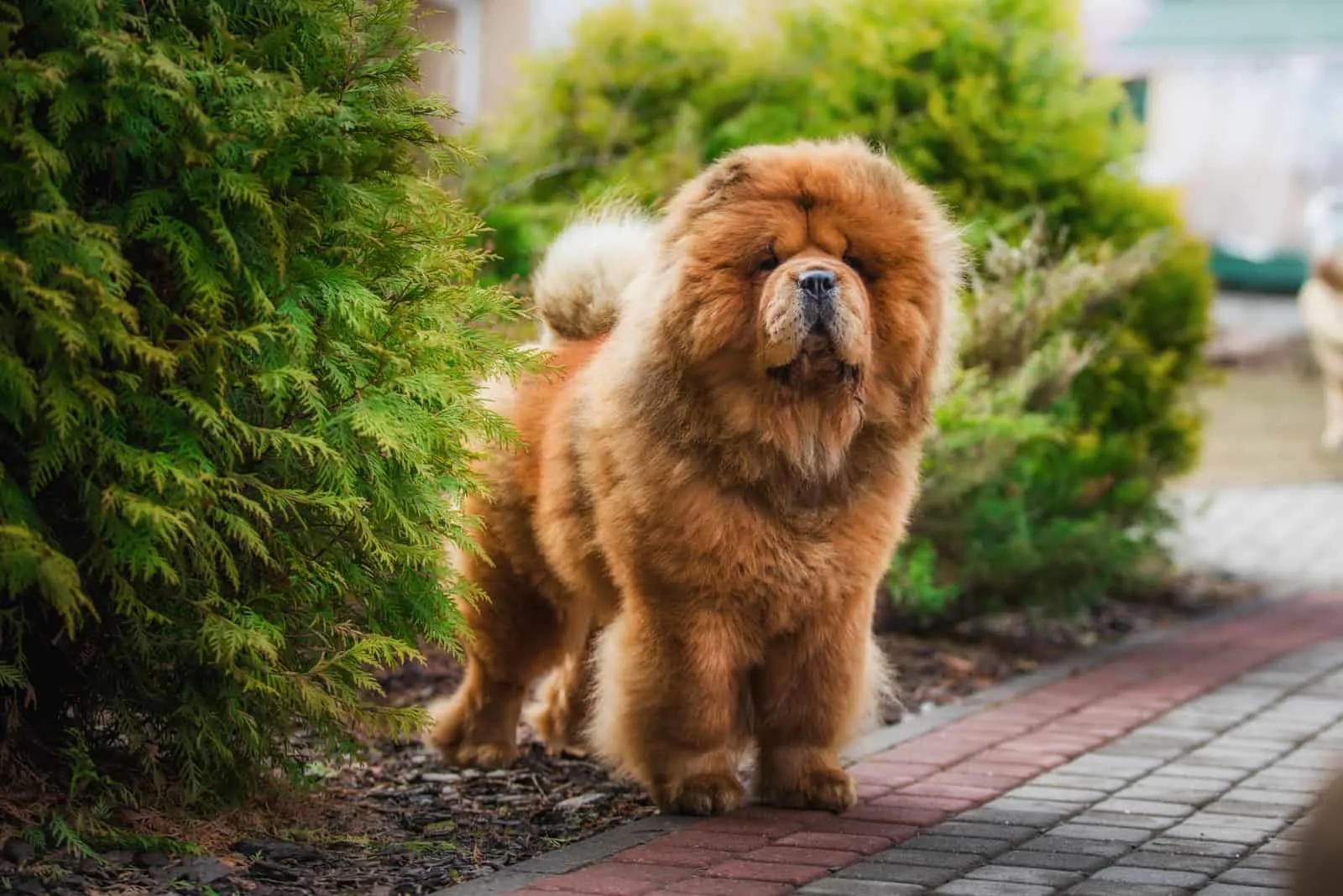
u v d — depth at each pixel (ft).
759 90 38.96
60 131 16.61
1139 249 33.99
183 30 17.72
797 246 19.42
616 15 40.32
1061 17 38.78
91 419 17.10
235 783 19.83
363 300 18.21
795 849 19.22
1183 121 115.96
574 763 24.07
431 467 19.43
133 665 18.88
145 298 17.60
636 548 20.20
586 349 23.21
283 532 18.80
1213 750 24.81
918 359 20.10
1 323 16.40
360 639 19.24
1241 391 78.64
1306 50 111.65
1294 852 11.87
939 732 25.82
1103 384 36.50
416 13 20.66
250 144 17.60
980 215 35.70
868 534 20.56
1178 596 39.14
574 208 30.37
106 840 18.13
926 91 36.78
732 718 21.22
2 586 17.25
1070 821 20.74
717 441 19.63
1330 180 110.93
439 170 21.40
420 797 21.93
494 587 23.06
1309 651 32.99
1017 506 32.40
